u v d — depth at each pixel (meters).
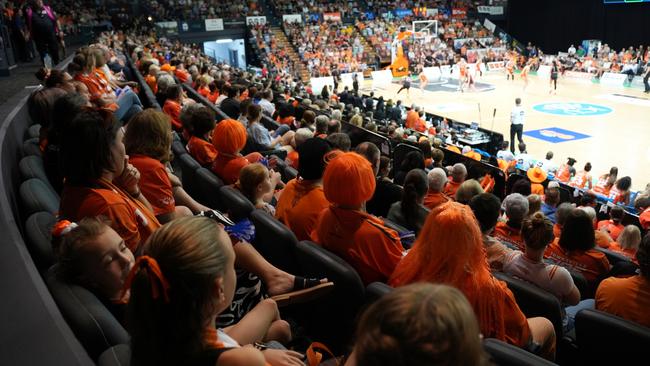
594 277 3.88
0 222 2.18
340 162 2.65
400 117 16.33
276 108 10.38
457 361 0.85
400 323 0.86
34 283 1.69
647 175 12.36
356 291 2.54
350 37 33.06
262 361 1.28
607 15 31.58
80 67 5.54
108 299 1.84
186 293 1.24
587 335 2.66
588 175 10.44
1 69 8.98
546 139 15.84
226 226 2.36
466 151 11.16
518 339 2.36
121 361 1.47
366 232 2.68
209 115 4.64
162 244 1.27
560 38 34.75
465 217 2.18
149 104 6.80
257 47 30.31
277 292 2.29
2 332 1.44
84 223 1.81
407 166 5.88
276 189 4.84
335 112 8.73
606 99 22.28
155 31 27.30
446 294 0.91
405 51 31.98
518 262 3.16
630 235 4.99
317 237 2.89
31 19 9.78
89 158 2.19
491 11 37.72
